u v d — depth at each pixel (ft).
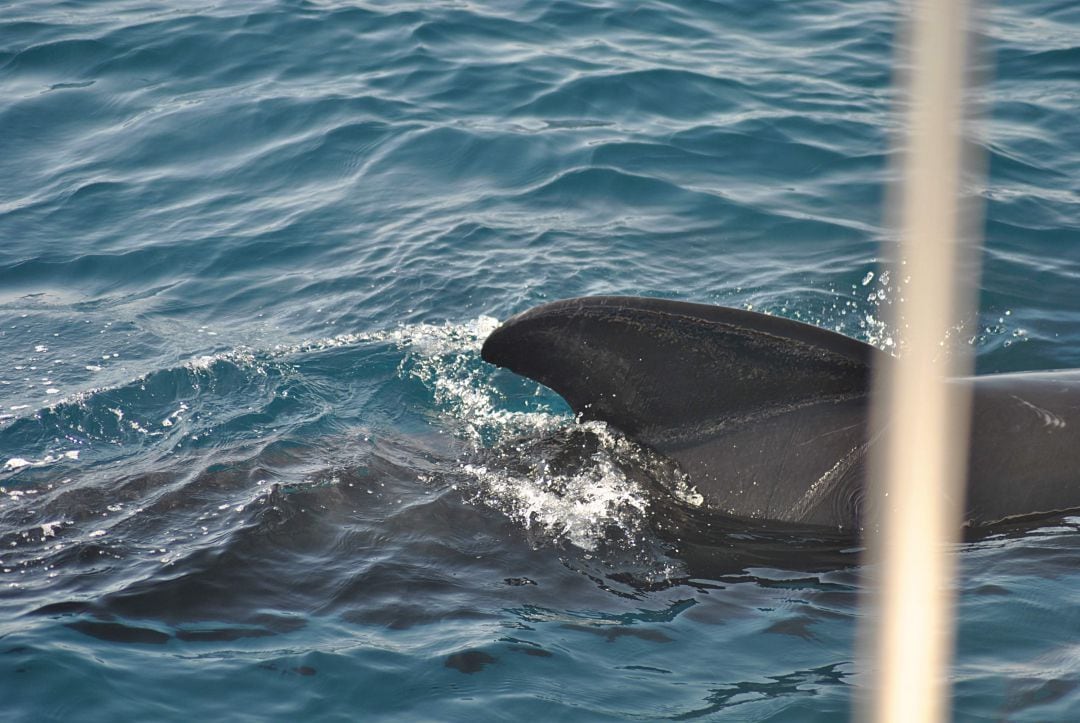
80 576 61.93
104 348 100.48
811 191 128.98
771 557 63.00
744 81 156.97
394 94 151.84
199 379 93.76
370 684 53.31
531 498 68.33
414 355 97.86
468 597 59.98
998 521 64.44
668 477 67.82
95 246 120.78
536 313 67.72
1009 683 50.93
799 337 65.41
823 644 55.31
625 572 62.13
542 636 56.54
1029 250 114.52
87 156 140.26
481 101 150.30
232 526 66.39
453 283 110.42
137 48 165.58
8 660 54.13
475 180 132.16
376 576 61.62
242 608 59.21
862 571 61.52
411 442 80.23
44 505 70.59
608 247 116.78
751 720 50.03
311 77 157.69
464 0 184.96
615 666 54.24
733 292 108.27
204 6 179.83
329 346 99.91
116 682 53.16
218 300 110.11
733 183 130.82
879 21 179.83
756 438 66.74
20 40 168.04
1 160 139.54
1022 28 173.27
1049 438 67.00
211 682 53.42
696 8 184.34
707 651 55.21
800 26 178.40
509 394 91.56
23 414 87.81
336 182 132.46
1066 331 100.17
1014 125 142.51
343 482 71.36
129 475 75.25
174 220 125.59
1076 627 54.90
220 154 139.74
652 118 146.00
